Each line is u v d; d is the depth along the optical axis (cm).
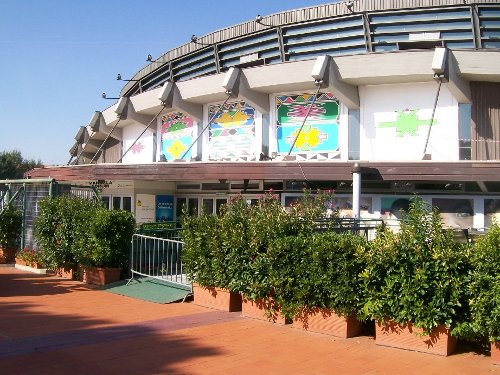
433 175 1475
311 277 695
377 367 552
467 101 1775
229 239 819
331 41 2100
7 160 5916
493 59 1681
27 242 1449
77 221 1164
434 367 552
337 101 1941
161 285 1032
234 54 2381
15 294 979
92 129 2920
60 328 705
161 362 554
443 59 1606
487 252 569
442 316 584
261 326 742
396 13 1967
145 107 2472
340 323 682
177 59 2667
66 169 2255
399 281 614
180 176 1812
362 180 1581
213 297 872
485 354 598
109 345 619
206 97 2192
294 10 2144
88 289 1062
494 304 550
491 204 1608
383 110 1872
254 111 2120
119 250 1116
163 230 1244
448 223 1639
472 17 1891
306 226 804
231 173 1700
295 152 1991
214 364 552
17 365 530
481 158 1753
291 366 552
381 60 1748
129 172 1958
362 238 706
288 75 1906
